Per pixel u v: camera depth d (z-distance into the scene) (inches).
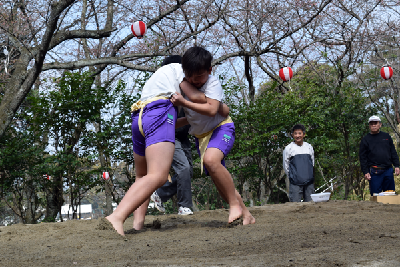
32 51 313.9
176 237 92.4
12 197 343.9
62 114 291.4
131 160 311.9
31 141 299.3
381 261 50.9
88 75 301.4
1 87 352.8
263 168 368.5
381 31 457.1
